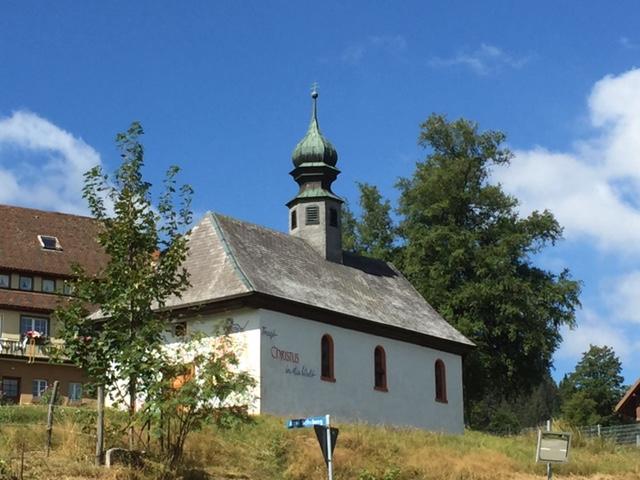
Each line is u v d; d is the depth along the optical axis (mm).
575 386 90188
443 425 46344
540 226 57500
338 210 47312
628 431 47531
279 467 28609
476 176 59125
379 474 28875
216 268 39562
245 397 28641
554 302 56062
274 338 38031
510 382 57562
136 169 26094
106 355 24688
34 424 29094
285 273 41688
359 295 45188
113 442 26312
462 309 55625
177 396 23938
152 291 25156
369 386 42406
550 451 24312
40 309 52094
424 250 56312
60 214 57781
